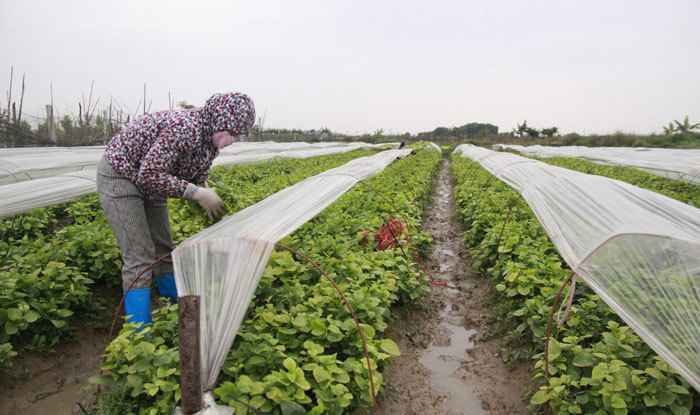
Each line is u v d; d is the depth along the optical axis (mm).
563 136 46094
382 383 3594
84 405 3564
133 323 3266
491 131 67500
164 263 4324
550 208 4664
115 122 18938
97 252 4961
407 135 63219
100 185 3732
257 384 2807
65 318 4297
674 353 2646
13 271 4328
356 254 5293
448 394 3957
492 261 6523
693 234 3205
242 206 5863
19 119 14367
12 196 5285
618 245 3107
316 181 5863
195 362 2578
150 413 2754
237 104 3703
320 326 3459
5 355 3576
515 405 3787
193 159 3797
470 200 10234
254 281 3186
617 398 2939
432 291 6074
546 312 4125
